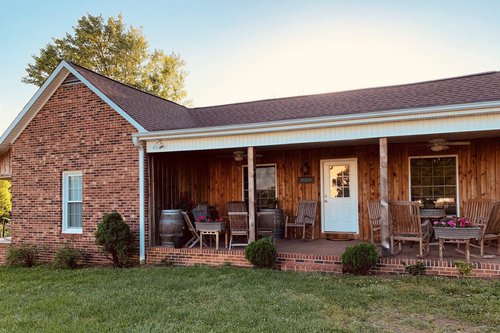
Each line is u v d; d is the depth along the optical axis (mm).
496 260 6547
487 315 4578
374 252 6688
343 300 5289
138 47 26719
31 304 5672
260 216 8688
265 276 6836
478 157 8977
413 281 6133
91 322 4762
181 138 8625
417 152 9578
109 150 9305
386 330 4234
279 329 4277
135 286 6465
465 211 8742
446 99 8406
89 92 9602
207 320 4668
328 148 10570
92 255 9336
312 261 7457
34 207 10125
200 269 7676
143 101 11195
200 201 11555
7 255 9602
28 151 10312
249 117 11234
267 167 11328
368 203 9203
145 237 8852
